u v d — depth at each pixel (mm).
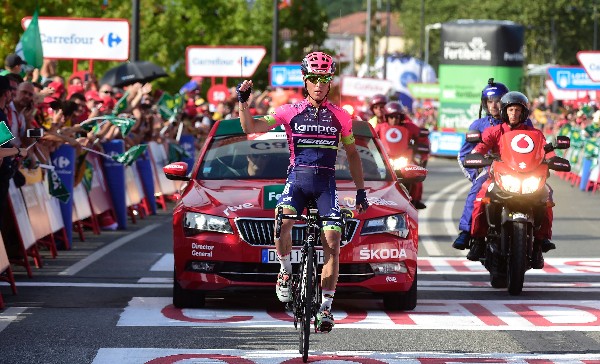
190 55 76188
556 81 96375
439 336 21312
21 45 40188
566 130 80500
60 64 83438
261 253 23422
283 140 27109
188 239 23812
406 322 22891
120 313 23438
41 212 32812
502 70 103562
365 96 105250
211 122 68062
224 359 18969
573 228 45375
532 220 26781
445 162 113812
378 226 23844
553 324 22750
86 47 55938
